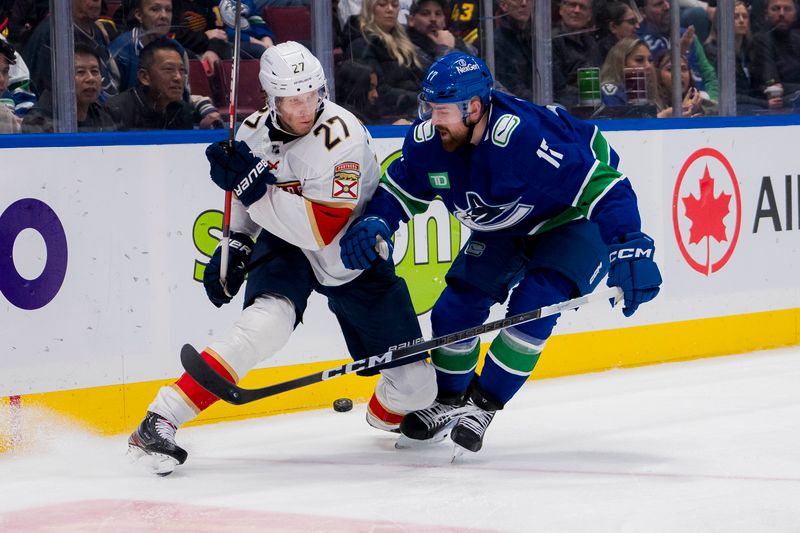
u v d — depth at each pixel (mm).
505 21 20453
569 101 21141
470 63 12102
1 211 14828
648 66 21734
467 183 12672
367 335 13617
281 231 12672
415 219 18500
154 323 16203
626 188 12375
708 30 22344
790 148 22922
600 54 21281
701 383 18984
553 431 15391
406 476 12766
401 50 19656
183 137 16359
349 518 10859
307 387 17609
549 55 20812
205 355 12766
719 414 16281
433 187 12984
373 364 13031
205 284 13461
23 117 16438
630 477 12469
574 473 12750
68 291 15406
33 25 16359
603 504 11203
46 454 14469
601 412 16719
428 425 14016
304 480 12656
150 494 12102
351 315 13547
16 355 14969
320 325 17719
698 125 21562
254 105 18703
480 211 12852
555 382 19484
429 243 18688
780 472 12602
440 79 11992
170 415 12891
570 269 13008
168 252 16312
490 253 13469
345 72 19172
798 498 11375
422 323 18672
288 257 13281
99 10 17031
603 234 12336
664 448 14094
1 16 16078
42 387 15203
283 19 18641
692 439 14617
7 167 14859
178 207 16375
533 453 13969
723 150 21938
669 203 21234
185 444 15062
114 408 15867
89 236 15562
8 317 14906
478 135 12375
